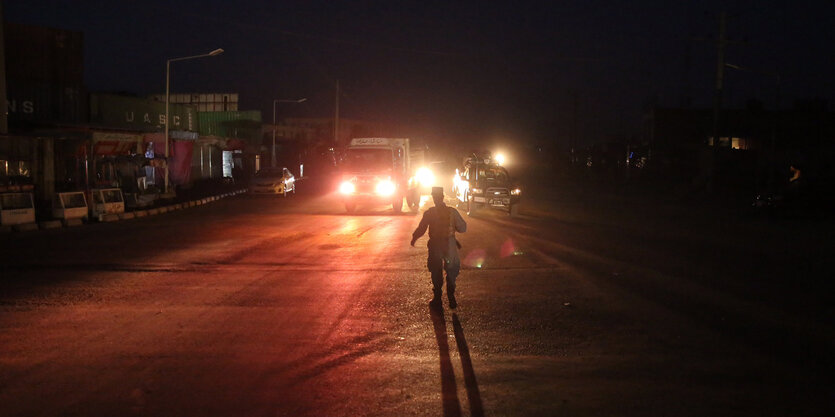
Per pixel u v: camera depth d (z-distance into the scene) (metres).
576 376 6.27
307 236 17.77
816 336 7.75
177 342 7.34
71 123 30.48
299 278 11.46
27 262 13.05
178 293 10.08
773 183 35.69
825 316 8.76
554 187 52.53
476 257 14.01
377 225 20.86
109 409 5.34
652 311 9.01
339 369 6.45
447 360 6.77
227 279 11.31
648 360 6.79
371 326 8.15
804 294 10.21
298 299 9.71
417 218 23.58
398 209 26.39
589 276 11.74
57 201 21.33
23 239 17.08
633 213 27.16
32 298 9.61
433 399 5.64
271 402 5.53
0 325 8.03
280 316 8.62
